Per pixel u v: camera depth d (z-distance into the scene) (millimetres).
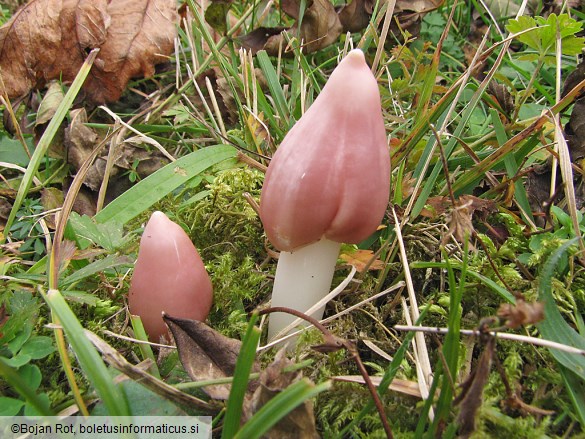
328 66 237
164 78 240
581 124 167
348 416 114
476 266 142
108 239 140
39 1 223
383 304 149
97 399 107
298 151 110
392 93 205
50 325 108
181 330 113
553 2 253
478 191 173
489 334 88
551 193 154
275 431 99
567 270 141
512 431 105
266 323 143
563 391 117
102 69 227
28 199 181
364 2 232
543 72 210
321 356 127
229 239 169
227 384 109
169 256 122
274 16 266
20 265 155
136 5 234
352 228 115
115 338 134
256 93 190
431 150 150
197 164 168
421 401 112
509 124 177
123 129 194
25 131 217
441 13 263
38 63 224
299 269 127
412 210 150
